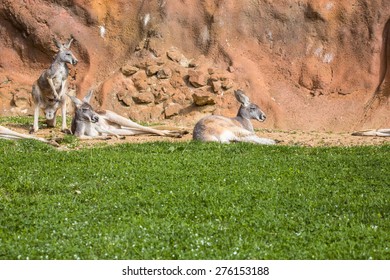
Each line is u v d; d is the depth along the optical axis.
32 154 43.16
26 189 33.81
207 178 35.94
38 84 59.78
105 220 28.02
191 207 29.84
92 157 41.75
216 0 82.00
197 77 76.00
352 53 79.81
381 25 79.94
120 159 41.34
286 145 49.00
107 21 83.06
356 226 26.98
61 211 29.41
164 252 24.11
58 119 69.69
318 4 81.31
